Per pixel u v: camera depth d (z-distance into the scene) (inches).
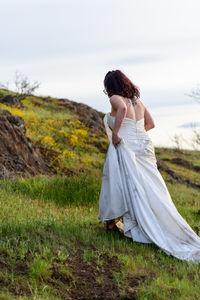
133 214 189.6
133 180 190.5
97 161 529.0
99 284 142.3
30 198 269.6
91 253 164.6
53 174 406.9
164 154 929.5
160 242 181.9
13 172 332.5
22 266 141.9
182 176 690.2
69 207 273.6
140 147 199.0
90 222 222.2
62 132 627.2
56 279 139.8
